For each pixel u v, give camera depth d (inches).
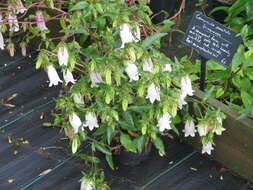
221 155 40.6
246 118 36.9
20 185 40.5
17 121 46.7
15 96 49.8
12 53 40.0
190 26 38.5
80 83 33.4
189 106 39.9
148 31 38.1
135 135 38.1
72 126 33.2
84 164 41.9
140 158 41.2
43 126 45.9
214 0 54.9
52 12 48.2
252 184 39.5
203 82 41.0
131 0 37.1
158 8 56.9
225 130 38.3
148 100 35.3
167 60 32.8
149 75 31.0
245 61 41.9
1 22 36.6
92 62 30.6
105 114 32.8
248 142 37.1
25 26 39.8
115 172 41.0
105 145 38.6
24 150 43.6
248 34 47.9
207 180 40.3
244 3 48.4
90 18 34.0
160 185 40.1
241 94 40.4
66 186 40.2
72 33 36.4
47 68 31.9
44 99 49.3
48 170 41.6
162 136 44.1
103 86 31.8
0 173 41.5
